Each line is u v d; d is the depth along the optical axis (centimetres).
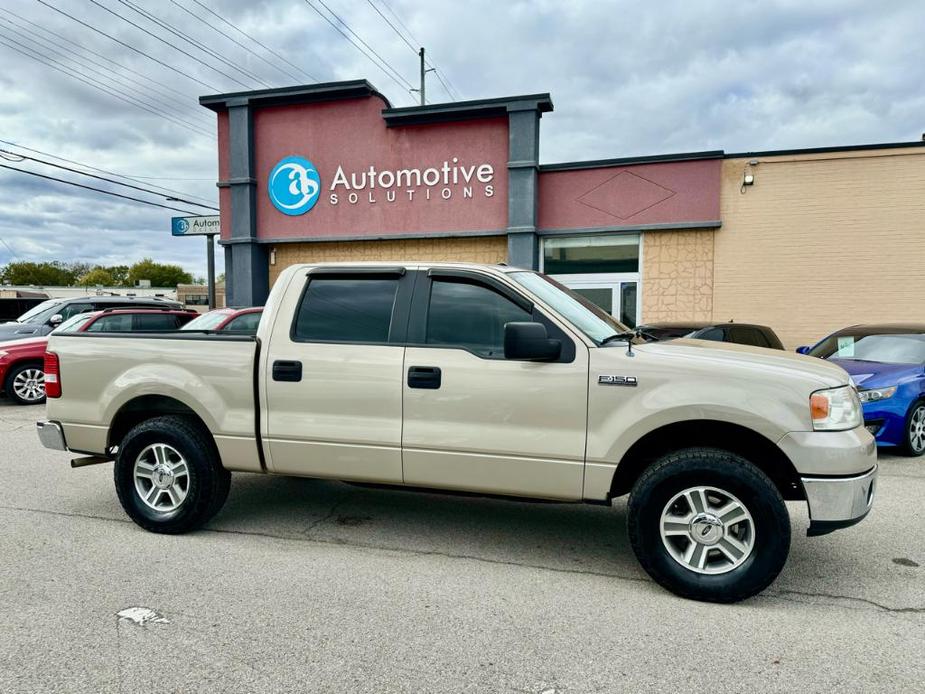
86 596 362
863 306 1191
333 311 441
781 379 356
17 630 322
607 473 378
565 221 1341
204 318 1169
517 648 310
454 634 323
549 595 371
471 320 414
